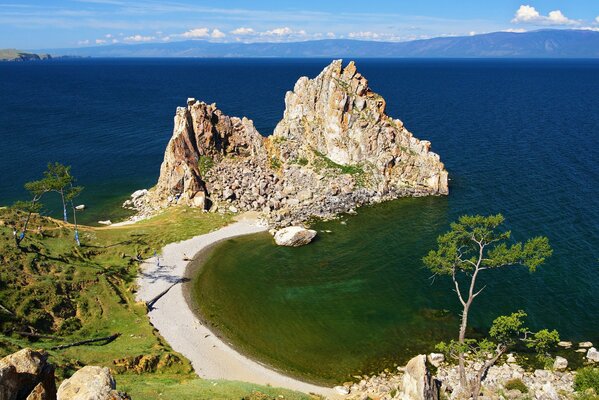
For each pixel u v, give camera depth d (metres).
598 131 188.00
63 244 79.06
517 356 57.81
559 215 100.38
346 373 56.09
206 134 118.62
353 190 116.38
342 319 67.31
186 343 61.03
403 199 116.44
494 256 52.69
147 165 148.75
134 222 102.81
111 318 64.00
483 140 172.50
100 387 24.23
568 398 48.91
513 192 116.94
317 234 97.25
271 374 55.53
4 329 53.31
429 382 46.69
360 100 122.50
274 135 130.25
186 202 109.00
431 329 64.25
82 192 124.56
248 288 76.12
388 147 121.56
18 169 141.12
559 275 75.69
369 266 83.12
